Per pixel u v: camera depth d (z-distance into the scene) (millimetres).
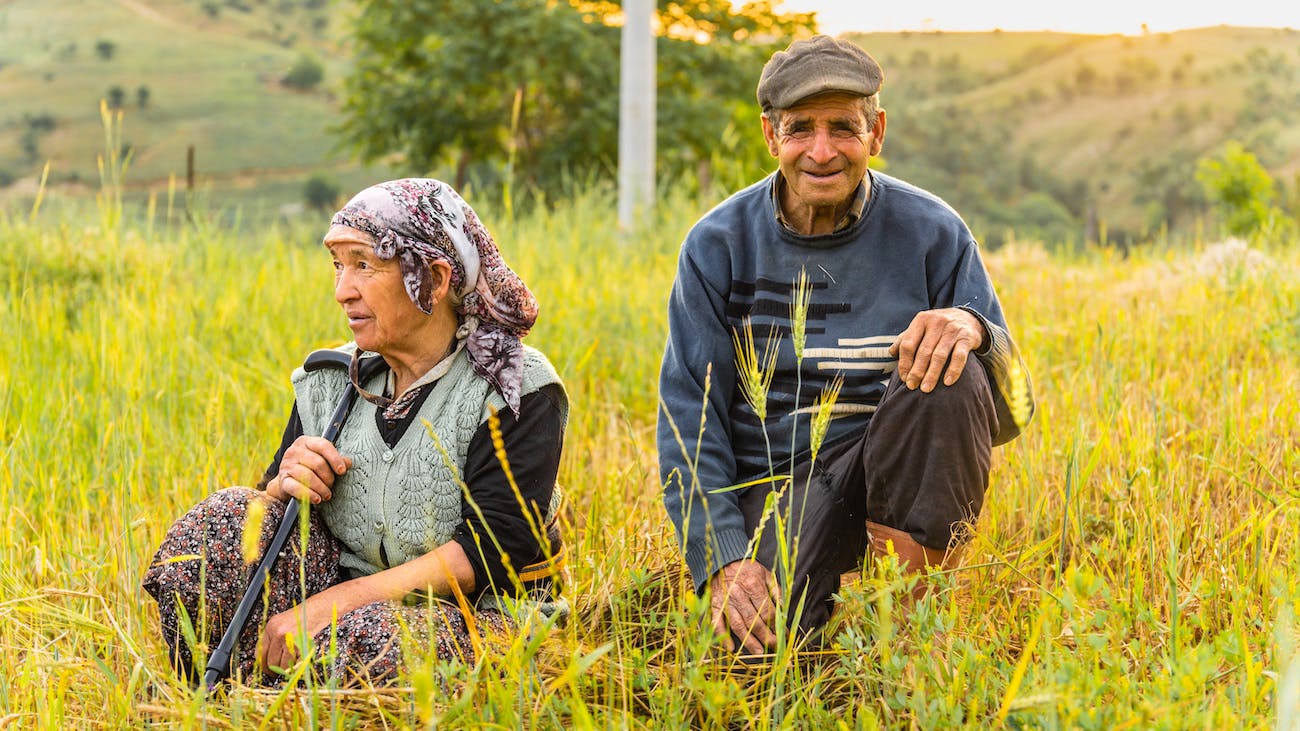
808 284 2998
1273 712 2201
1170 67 147375
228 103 90438
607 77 18016
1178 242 7824
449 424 2746
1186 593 2826
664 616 2797
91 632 2738
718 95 20891
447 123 18156
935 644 2533
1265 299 5609
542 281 6820
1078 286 7047
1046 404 4023
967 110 136625
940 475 2697
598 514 3303
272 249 7238
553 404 2830
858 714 2277
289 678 2396
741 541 2799
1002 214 111438
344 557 2828
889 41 166375
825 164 2854
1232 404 3926
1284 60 143875
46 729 2396
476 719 2258
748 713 2252
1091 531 3236
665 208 9523
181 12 119750
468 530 2703
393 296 2686
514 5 17609
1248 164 10938
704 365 3043
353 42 19438
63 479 3773
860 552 2990
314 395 2910
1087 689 2111
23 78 98875
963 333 2705
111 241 6465
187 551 2646
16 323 5094
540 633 2219
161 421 4352
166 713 2338
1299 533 2939
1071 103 144500
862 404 2975
